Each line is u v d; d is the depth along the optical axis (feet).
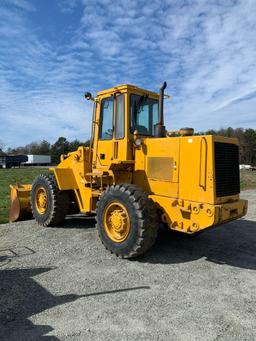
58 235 22.33
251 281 15.03
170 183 17.83
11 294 13.28
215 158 16.28
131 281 14.75
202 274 15.78
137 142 19.36
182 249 19.79
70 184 23.71
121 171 20.36
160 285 14.38
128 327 10.95
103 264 16.85
